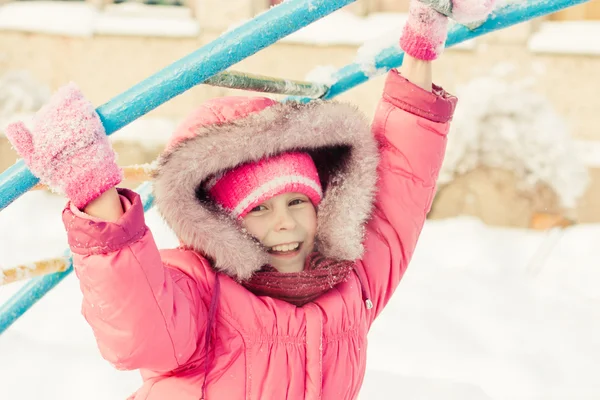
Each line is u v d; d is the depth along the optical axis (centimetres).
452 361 327
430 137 162
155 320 124
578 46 692
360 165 158
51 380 280
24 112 716
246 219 150
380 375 296
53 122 113
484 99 627
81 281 122
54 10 761
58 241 558
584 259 526
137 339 123
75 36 745
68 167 114
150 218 547
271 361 142
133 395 153
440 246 552
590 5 736
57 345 317
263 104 157
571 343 358
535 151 616
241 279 146
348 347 153
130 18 751
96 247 117
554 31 712
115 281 119
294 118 147
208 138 142
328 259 155
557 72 699
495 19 164
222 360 140
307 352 144
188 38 741
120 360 125
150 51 745
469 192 629
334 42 719
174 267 144
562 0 160
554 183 616
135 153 696
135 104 118
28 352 306
